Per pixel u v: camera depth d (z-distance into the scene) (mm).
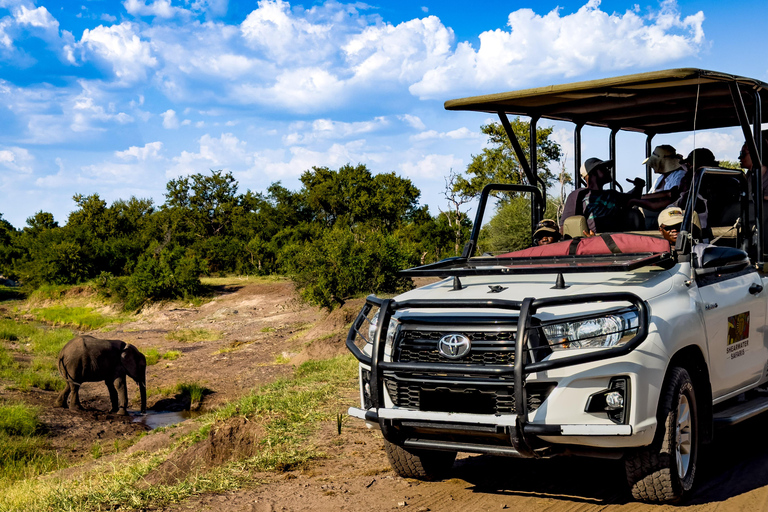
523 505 4520
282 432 6922
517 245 26078
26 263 49469
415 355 4320
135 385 17859
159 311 34688
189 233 67312
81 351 14742
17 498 6180
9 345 24609
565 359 3840
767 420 5984
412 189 70500
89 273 46875
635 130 8219
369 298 4797
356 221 69875
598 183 6695
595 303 4184
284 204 76250
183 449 7383
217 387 16938
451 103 6156
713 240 5730
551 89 5441
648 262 4293
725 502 4328
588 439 3922
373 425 4594
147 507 4969
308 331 22266
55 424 13359
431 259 37281
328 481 5328
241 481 5449
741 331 5230
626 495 4590
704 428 4656
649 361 3998
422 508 4582
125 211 77062
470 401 4133
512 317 4113
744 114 5227
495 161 38406
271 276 43812
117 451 10859
